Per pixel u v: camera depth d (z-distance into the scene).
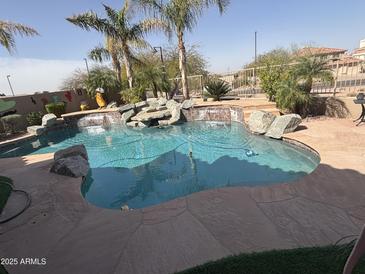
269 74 8.91
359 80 7.58
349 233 2.24
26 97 11.59
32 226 2.86
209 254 2.15
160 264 2.09
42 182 4.18
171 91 13.92
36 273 2.13
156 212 2.90
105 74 13.70
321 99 7.23
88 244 2.45
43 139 9.38
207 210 2.84
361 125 5.86
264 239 2.27
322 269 1.80
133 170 5.50
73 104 13.80
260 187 3.27
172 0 10.26
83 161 4.86
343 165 3.70
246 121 7.73
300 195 2.98
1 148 8.09
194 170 5.16
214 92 11.11
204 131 8.27
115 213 2.99
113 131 9.68
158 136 8.30
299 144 5.15
